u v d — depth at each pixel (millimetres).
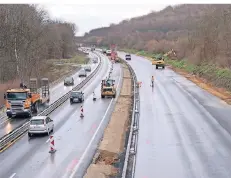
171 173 25672
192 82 75875
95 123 41406
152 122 41469
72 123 41562
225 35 84688
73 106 53000
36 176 24875
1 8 89312
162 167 26938
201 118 43281
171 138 34875
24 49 90750
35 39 97188
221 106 50438
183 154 30016
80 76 96750
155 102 54188
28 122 39312
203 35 95500
